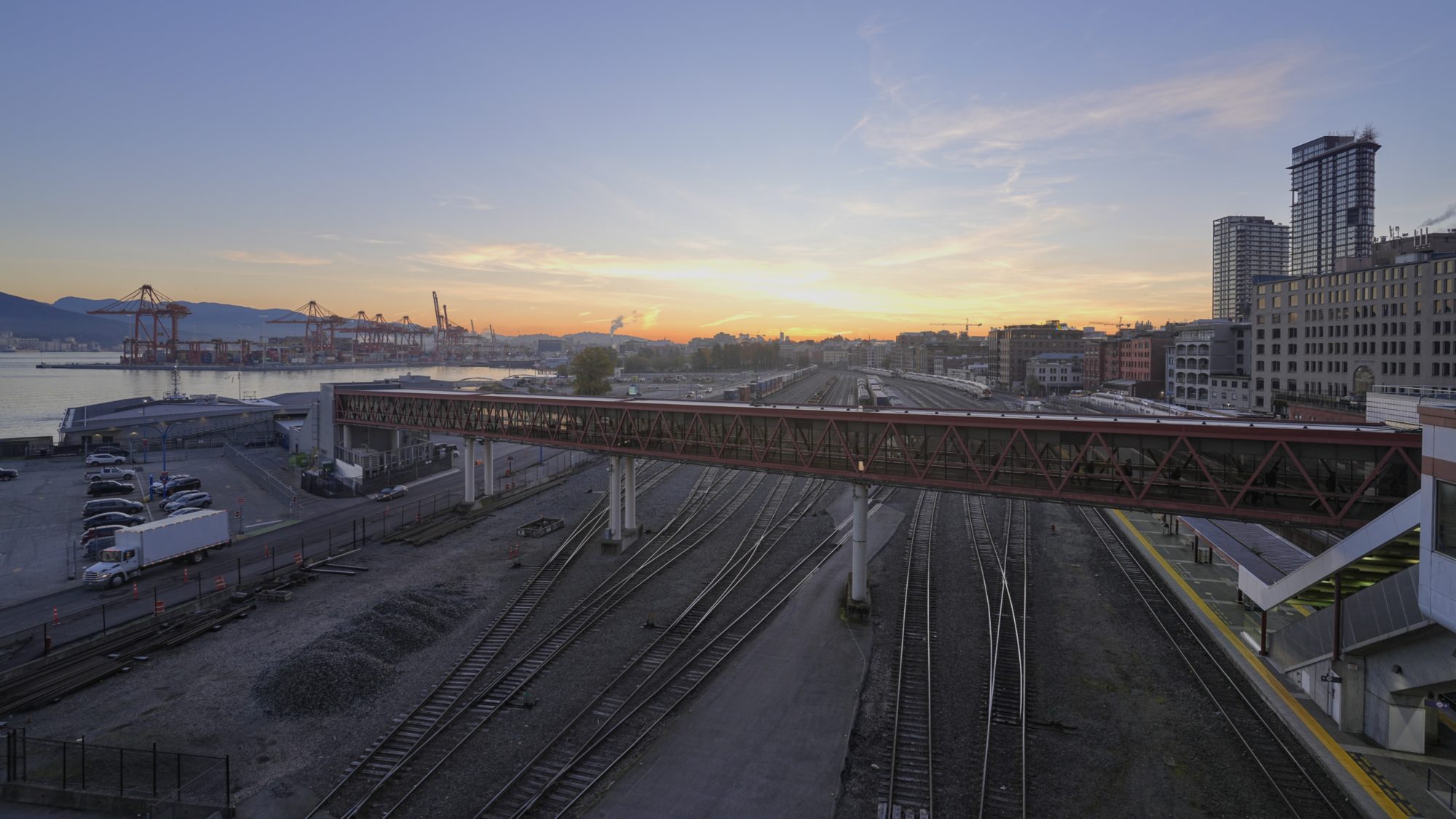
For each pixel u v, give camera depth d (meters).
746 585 46.12
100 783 25.19
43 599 42.94
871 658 35.56
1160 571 48.16
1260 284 121.81
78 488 76.25
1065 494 33.75
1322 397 106.38
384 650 35.69
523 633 38.59
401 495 72.88
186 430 106.81
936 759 26.97
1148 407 125.00
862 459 40.00
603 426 54.06
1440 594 20.11
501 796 24.66
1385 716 26.70
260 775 26.03
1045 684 32.66
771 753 27.59
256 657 35.41
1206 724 29.11
